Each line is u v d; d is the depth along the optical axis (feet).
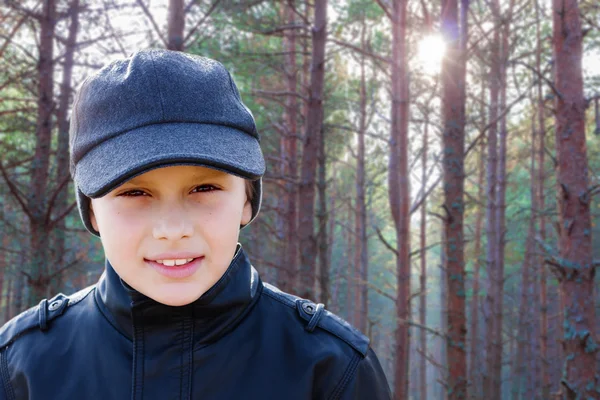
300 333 3.12
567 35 16.74
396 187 23.95
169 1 14.62
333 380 3.02
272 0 20.67
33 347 3.19
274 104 36.78
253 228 40.50
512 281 75.66
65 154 22.21
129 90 2.67
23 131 26.94
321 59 20.98
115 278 2.95
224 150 2.62
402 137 21.02
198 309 2.83
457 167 21.40
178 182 2.57
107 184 2.47
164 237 2.52
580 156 16.67
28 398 3.09
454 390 21.16
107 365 2.93
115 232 2.62
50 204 18.38
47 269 18.58
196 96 2.72
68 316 3.28
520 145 65.98
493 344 41.42
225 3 19.02
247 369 2.94
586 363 16.22
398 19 21.02
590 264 16.47
